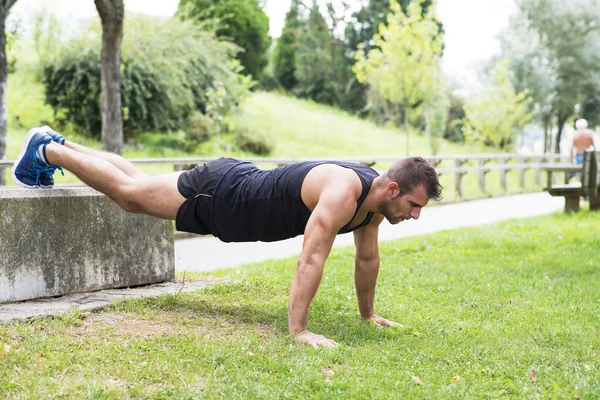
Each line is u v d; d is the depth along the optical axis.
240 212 4.20
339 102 39.34
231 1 35.16
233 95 25.56
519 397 3.10
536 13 35.62
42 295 4.58
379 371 3.39
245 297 5.04
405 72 24.89
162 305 4.57
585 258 7.74
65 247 4.72
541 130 43.16
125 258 5.14
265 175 4.23
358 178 4.03
